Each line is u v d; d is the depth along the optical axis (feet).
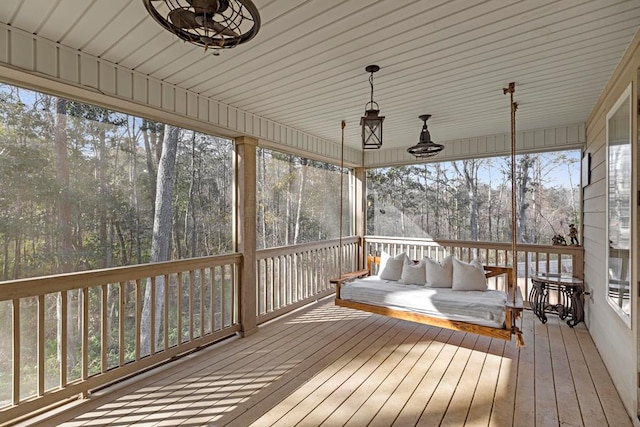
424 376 9.82
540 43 7.91
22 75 7.65
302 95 11.47
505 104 12.53
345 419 7.77
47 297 8.84
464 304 11.37
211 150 13.42
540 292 14.75
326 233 20.74
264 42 7.82
